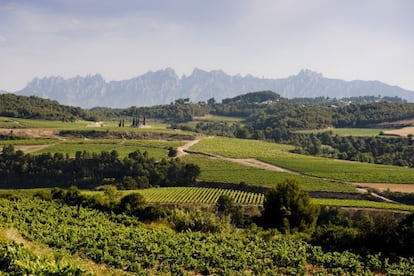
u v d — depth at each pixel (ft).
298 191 176.04
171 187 364.38
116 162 428.56
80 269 52.70
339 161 460.96
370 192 322.34
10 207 145.89
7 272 49.26
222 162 447.01
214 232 148.36
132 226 141.59
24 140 511.40
